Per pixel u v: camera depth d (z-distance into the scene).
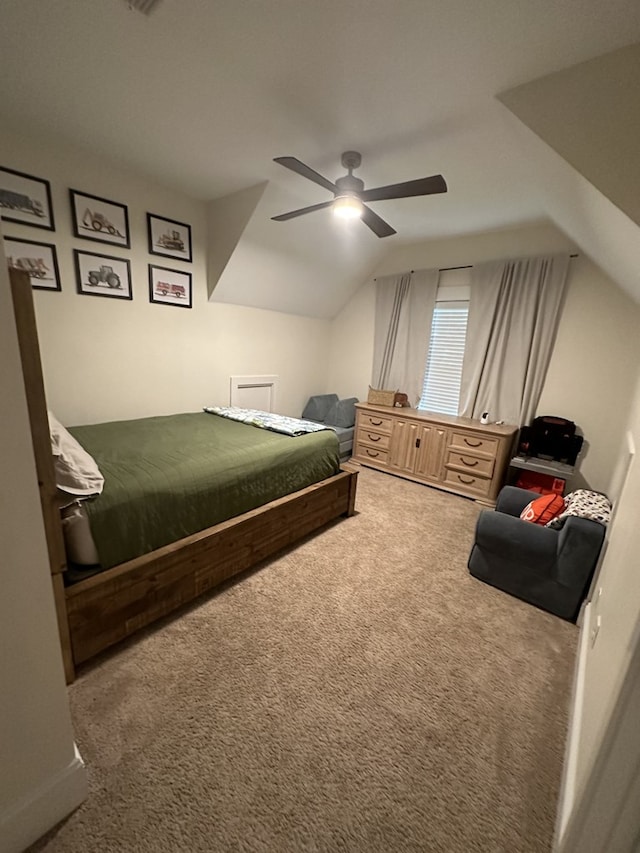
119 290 2.85
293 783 1.14
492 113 1.81
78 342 2.71
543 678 1.57
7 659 0.85
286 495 2.44
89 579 1.45
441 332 4.01
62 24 1.40
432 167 2.39
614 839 0.81
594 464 3.23
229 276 3.36
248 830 1.02
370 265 4.32
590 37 1.30
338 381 5.07
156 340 3.18
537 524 2.13
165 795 1.09
